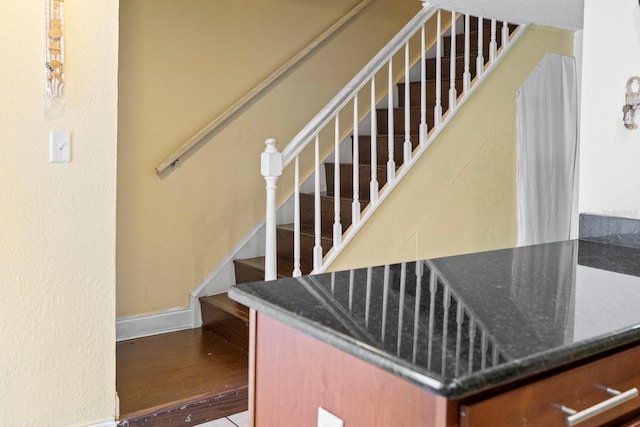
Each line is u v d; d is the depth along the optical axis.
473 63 4.10
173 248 3.52
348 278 1.38
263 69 3.81
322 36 3.99
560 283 1.38
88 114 2.25
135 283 3.41
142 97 3.35
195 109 3.55
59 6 2.15
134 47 3.29
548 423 0.93
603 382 1.01
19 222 2.14
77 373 2.29
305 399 1.08
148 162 3.39
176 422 2.54
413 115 4.02
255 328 1.21
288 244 3.72
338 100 3.18
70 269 2.25
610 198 2.04
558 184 4.22
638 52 1.94
